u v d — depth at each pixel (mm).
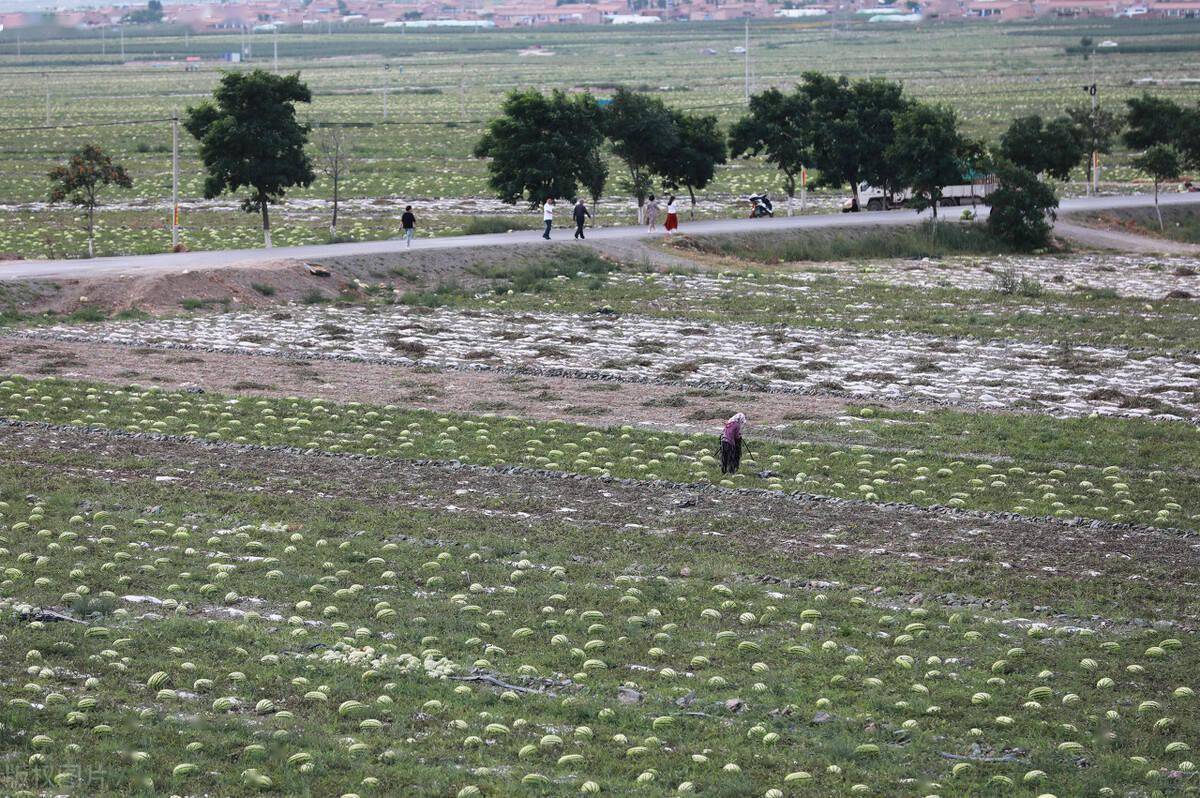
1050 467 66000
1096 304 116125
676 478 63719
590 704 38781
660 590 49000
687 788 33469
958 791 34062
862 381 85188
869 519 58000
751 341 98250
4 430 70875
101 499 58938
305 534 54875
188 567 50531
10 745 34688
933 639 44625
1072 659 42812
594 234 142125
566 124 151500
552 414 76625
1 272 110500
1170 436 71875
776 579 50438
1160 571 51625
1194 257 148125
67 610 45594
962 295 119812
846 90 178875
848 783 34250
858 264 140000
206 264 115375
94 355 90312
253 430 71750
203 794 32625
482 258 127562
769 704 39344
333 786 33281
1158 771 35281
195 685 39250
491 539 54281
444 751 35750
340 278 117500
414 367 88812
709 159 166375
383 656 41781
